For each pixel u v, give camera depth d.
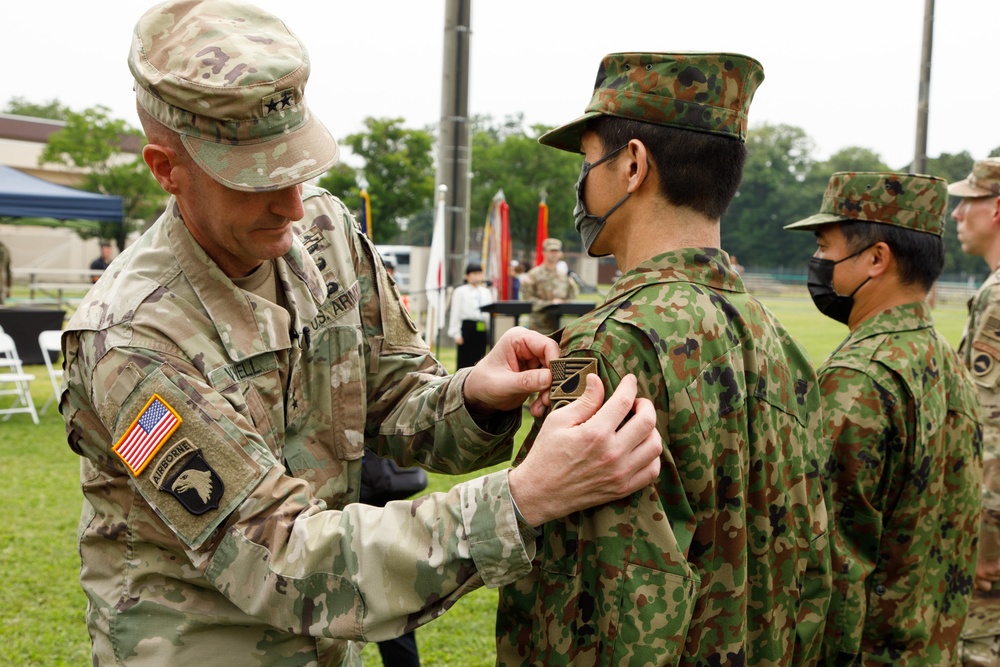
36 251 37.47
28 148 39.41
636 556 1.37
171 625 1.56
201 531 1.43
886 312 2.34
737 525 1.48
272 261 1.72
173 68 1.40
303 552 1.39
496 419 1.81
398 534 1.38
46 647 3.76
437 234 11.05
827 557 1.73
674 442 1.42
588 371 1.39
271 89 1.40
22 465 6.81
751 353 1.54
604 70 1.59
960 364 2.47
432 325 11.11
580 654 1.43
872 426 2.09
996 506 2.81
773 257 56.22
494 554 1.34
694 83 1.49
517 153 42.22
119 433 1.47
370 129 31.20
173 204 1.61
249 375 1.59
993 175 3.20
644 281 1.51
